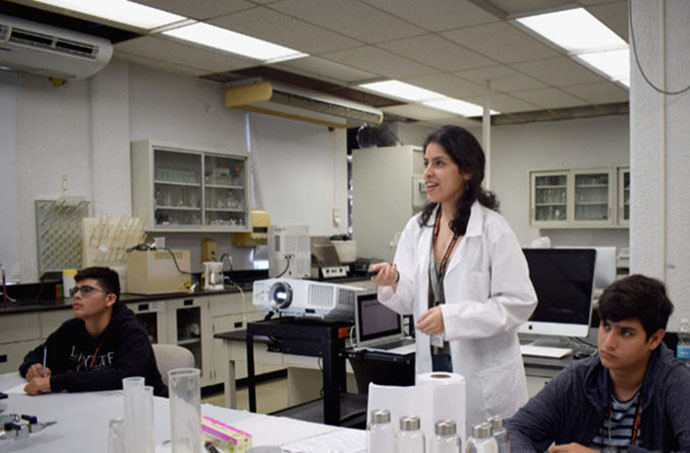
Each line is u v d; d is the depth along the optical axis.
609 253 3.45
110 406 2.15
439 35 4.64
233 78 6.14
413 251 2.24
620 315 1.47
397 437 1.15
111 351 2.60
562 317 3.00
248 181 6.10
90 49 4.45
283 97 5.93
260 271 6.61
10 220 4.71
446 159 1.98
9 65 4.48
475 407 1.98
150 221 5.27
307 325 2.67
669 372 1.51
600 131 7.90
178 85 5.89
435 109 7.59
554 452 1.53
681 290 2.88
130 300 4.57
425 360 2.09
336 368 2.61
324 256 6.84
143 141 5.32
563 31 4.66
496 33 4.62
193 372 1.35
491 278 1.99
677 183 2.90
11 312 3.97
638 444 1.54
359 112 6.66
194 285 5.32
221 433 1.56
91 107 5.20
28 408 2.13
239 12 4.08
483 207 2.04
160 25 4.40
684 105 2.89
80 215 4.99
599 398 1.59
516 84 6.23
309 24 4.34
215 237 6.16
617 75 5.94
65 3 3.94
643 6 2.98
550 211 8.04
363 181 7.93
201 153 5.67
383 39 4.71
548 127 8.25
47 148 4.95
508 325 1.91
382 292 2.23
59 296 4.68
